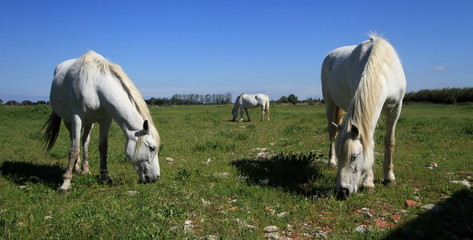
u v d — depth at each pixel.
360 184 4.12
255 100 18.73
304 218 3.55
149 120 4.73
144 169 4.66
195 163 6.42
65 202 4.12
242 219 3.50
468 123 12.28
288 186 4.66
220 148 8.03
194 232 3.22
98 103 4.75
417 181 4.87
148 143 4.57
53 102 5.57
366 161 3.88
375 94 3.94
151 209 3.72
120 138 10.61
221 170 5.70
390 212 3.69
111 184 5.00
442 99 41.59
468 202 3.90
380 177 5.07
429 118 17.03
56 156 7.33
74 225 3.23
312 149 8.00
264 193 4.35
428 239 3.04
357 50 4.83
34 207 3.89
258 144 8.91
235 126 14.91
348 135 3.84
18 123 16.53
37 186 4.81
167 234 3.01
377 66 4.15
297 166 5.37
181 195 4.34
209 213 3.72
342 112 6.14
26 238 3.03
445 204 3.76
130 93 4.77
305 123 14.96
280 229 3.30
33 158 7.13
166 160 6.89
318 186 4.64
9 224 3.27
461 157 6.44
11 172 5.65
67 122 5.99
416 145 7.98
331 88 5.59
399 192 4.31
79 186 4.77
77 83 4.76
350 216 3.59
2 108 22.84
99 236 3.03
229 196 4.36
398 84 4.41
